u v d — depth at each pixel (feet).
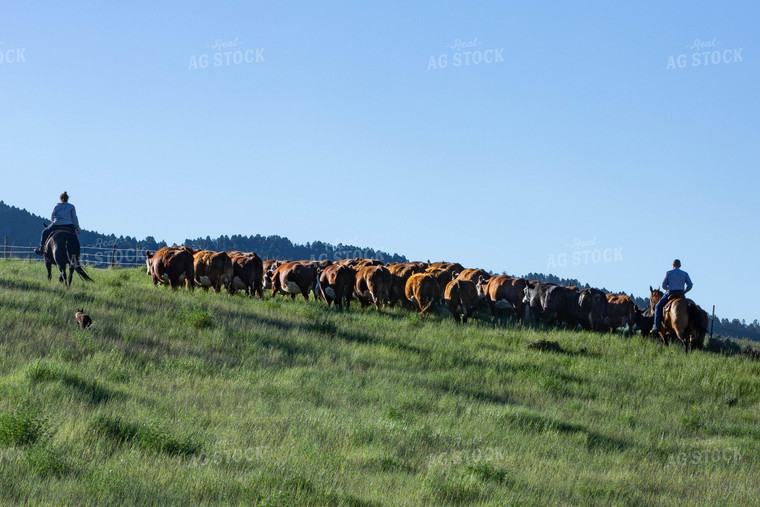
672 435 43.09
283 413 35.53
